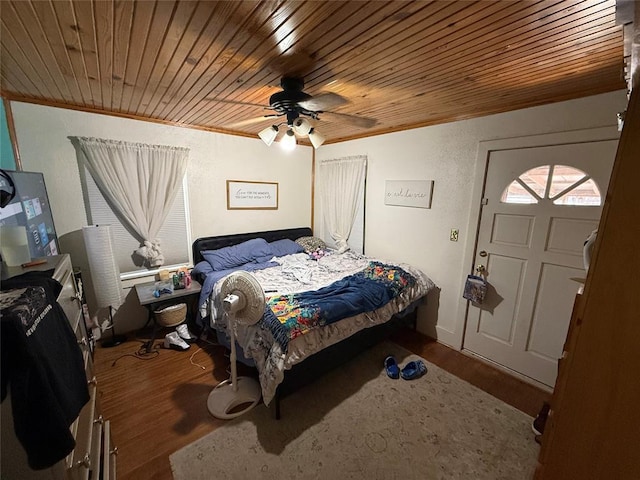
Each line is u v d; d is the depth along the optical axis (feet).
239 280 6.28
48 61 5.04
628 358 2.21
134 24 3.81
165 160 9.75
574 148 6.72
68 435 2.37
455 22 3.74
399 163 10.57
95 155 8.42
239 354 7.61
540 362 7.71
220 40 4.24
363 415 6.54
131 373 7.86
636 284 2.13
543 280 7.52
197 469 5.19
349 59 4.86
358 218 12.34
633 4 2.08
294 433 6.00
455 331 9.43
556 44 4.33
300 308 6.72
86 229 7.99
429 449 5.70
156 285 9.45
